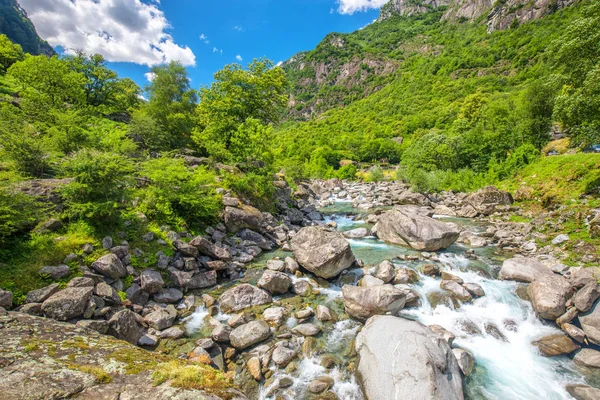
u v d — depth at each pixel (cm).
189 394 390
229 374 738
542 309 1003
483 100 6594
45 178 1338
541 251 1620
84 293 809
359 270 1366
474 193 3028
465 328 969
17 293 787
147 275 1042
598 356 810
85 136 1864
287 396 687
